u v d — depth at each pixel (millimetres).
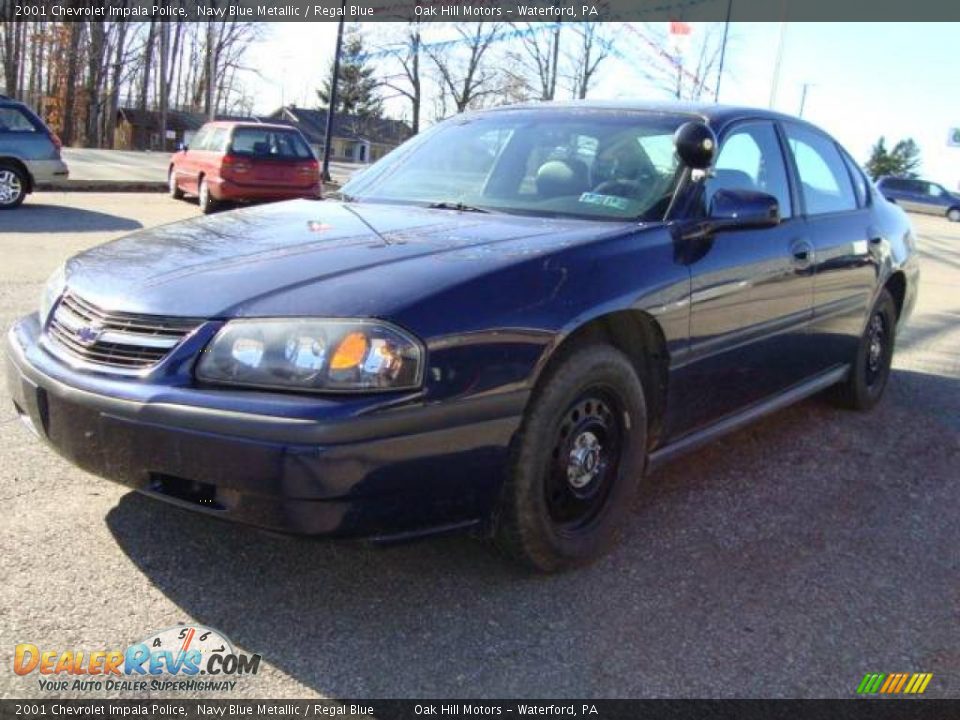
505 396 2639
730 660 2627
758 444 4613
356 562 3041
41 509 3240
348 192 4113
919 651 2740
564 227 3244
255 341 2469
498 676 2482
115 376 2596
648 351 3289
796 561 3291
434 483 2545
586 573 3088
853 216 4836
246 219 3445
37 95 54219
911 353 7105
